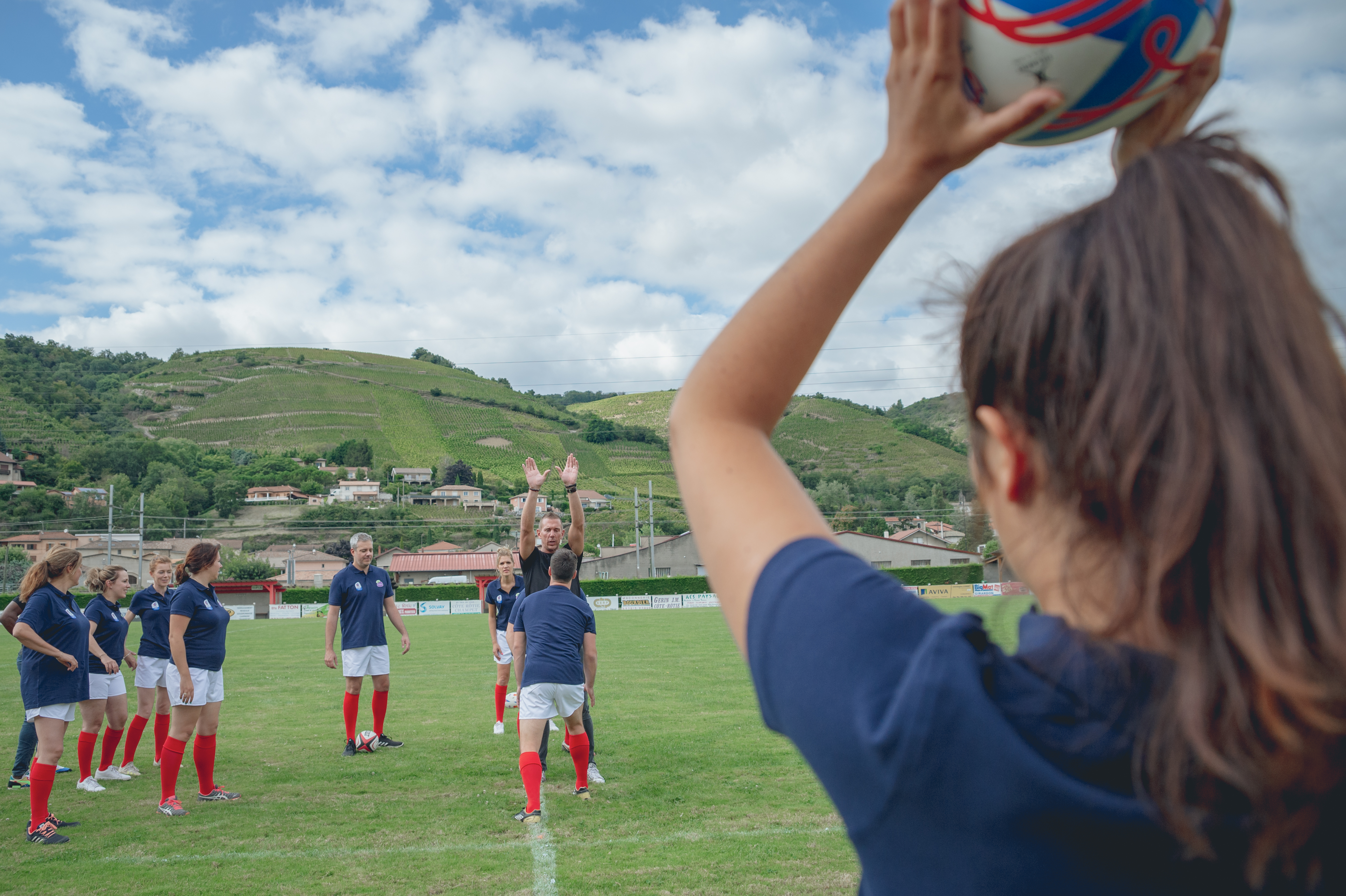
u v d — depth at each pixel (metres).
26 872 5.18
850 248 0.65
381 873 5.05
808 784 7.04
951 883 0.49
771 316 0.67
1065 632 0.53
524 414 164.00
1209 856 0.46
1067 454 0.53
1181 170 0.55
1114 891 0.47
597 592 47.09
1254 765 0.45
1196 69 0.77
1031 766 0.47
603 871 5.00
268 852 5.47
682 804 6.48
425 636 25.89
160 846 5.65
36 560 6.60
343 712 10.54
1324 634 0.43
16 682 15.28
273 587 47.38
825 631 0.55
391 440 137.12
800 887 4.71
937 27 0.58
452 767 7.90
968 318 0.65
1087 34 0.71
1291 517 0.44
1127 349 0.50
